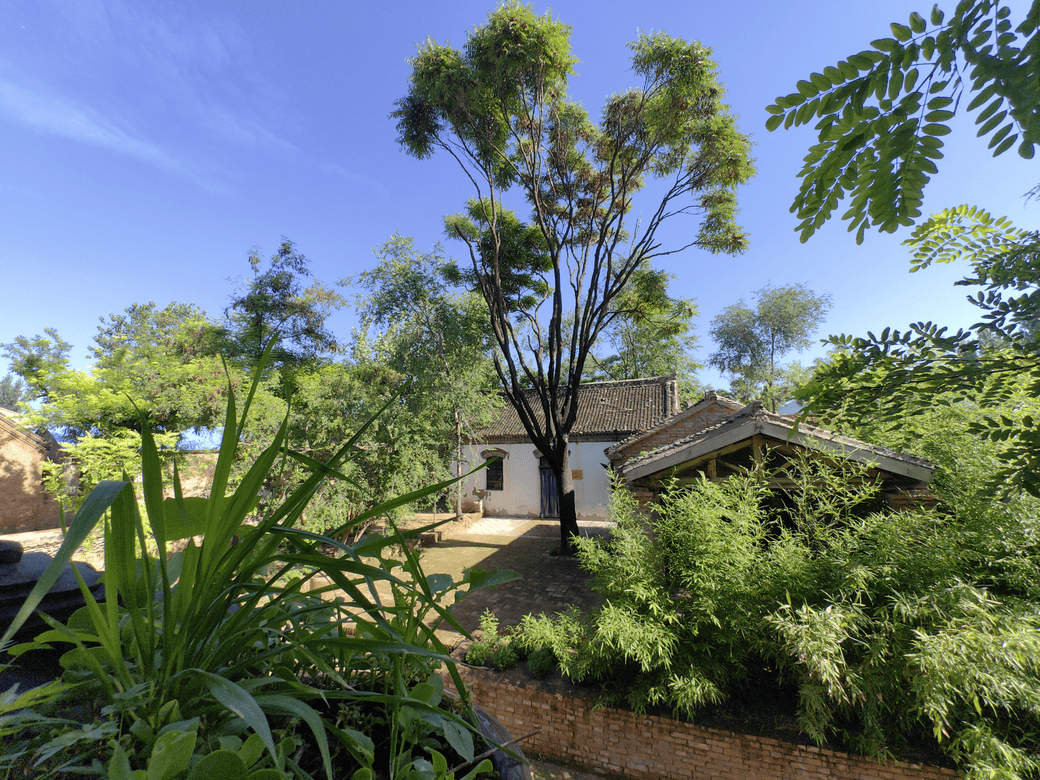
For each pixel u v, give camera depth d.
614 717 4.46
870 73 1.30
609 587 4.63
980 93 1.22
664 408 15.65
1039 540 3.57
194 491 10.66
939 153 1.35
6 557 1.74
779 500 7.13
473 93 9.66
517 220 12.32
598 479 15.40
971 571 3.87
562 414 11.82
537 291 12.94
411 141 10.88
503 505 16.52
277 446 0.82
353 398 10.90
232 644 0.93
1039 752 3.14
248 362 11.89
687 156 10.69
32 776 0.70
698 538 4.22
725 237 10.85
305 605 1.29
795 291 26.59
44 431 14.98
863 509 5.60
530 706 4.79
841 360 3.00
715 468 6.25
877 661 3.46
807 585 3.88
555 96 10.16
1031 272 2.54
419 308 13.00
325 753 0.70
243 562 1.00
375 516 0.92
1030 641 2.93
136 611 0.82
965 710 3.45
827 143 1.46
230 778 0.64
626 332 22.84
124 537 0.78
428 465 11.64
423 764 0.92
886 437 5.27
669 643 4.01
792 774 3.82
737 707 4.34
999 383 2.59
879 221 1.51
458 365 13.09
